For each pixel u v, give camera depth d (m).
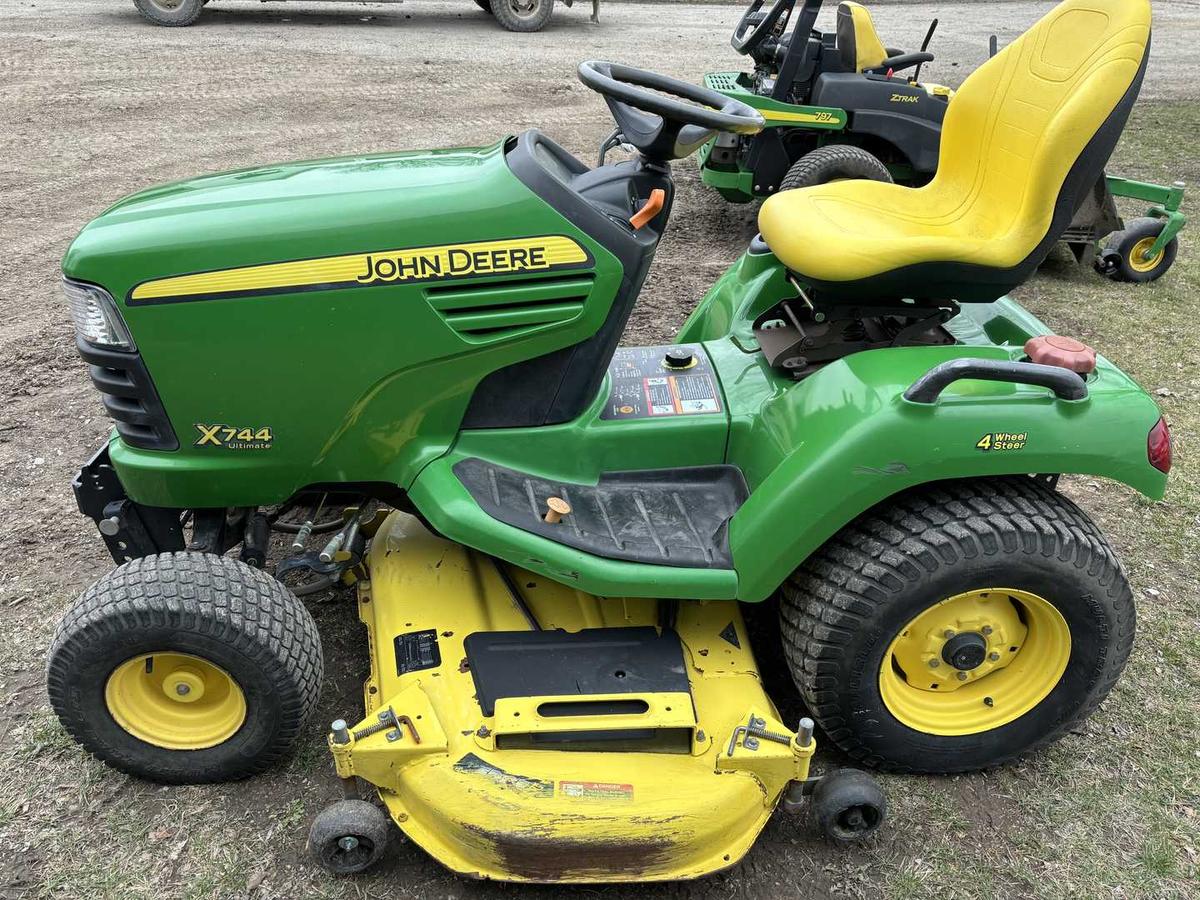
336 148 6.84
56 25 10.38
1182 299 5.22
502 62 9.79
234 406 2.04
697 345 2.68
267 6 12.42
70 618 1.96
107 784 2.17
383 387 2.06
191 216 1.96
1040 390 2.07
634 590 2.02
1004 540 2.01
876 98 5.71
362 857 1.94
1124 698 2.51
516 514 2.06
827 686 2.11
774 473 2.07
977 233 2.75
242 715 2.08
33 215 5.55
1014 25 13.26
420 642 2.11
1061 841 2.11
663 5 14.74
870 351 2.22
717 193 6.97
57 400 3.80
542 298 2.05
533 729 1.89
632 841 1.82
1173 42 13.13
